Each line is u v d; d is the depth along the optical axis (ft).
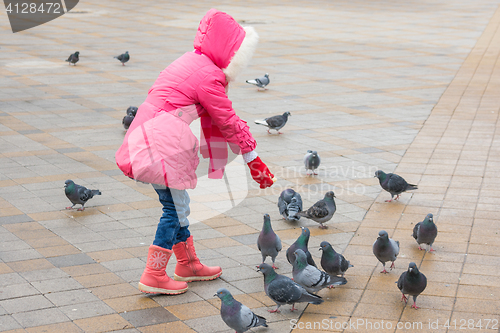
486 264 19.99
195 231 23.70
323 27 100.07
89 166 32.58
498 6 134.10
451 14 119.03
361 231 23.62
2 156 33.99
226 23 16.17
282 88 56.34
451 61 70.49
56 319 16.30
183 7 127.34
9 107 47.09
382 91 54.54
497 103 48.78
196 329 15.96
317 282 17.30
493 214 24.71
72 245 21.97
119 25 100.63
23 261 20.33
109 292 18.12
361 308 17.25
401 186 26.32
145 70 64.44
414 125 42.01
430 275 19.30
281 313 17.08
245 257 21.25
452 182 29.22
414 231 21.30
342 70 65.36
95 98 51.06
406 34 92.94
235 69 16.37
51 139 38.04
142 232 23.44
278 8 127.13
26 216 24.99
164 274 17.87
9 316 16.39
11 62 67.46
